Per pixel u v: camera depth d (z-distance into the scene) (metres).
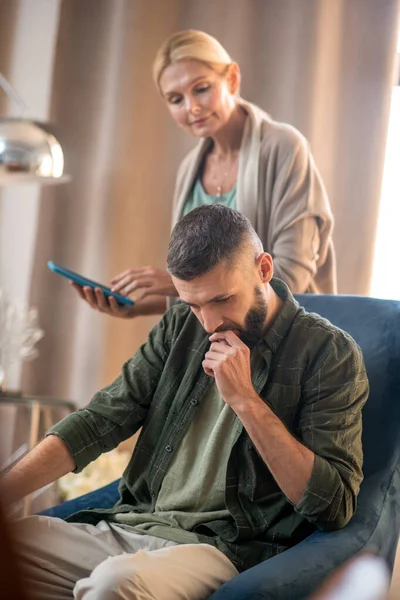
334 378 1.48
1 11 3.09
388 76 2.73
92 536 1.49
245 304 1.44
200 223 1.42
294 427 1.50
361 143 2.76
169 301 2.34
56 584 1.43
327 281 2.42
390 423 1.60
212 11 2.95
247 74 2.90
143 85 3.04
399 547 2.21
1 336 2.96
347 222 2.76
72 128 3.08
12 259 3.13
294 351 1.51
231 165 2.38
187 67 2.26
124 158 3.06
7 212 3.13
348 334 1.59
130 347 3.07
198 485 1.49
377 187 2.74
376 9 2.75
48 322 3.11
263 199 2.29
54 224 3.10
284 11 2.86
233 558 1.41
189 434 1.55
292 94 2.85
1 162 2.18
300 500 1.36
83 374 3.09
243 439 1.47
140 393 1.63
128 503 1.63
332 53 2.79
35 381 3.11
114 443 1.61
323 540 1.35
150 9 3.02
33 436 2.61
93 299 2.25
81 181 3.09
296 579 1.22
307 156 2.30
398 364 1.63
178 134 3.02
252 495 1.45
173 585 1.26
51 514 1.64
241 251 1.43
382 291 2.72
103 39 3.06
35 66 3.08
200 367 1.58
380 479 1.54
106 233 3.07
